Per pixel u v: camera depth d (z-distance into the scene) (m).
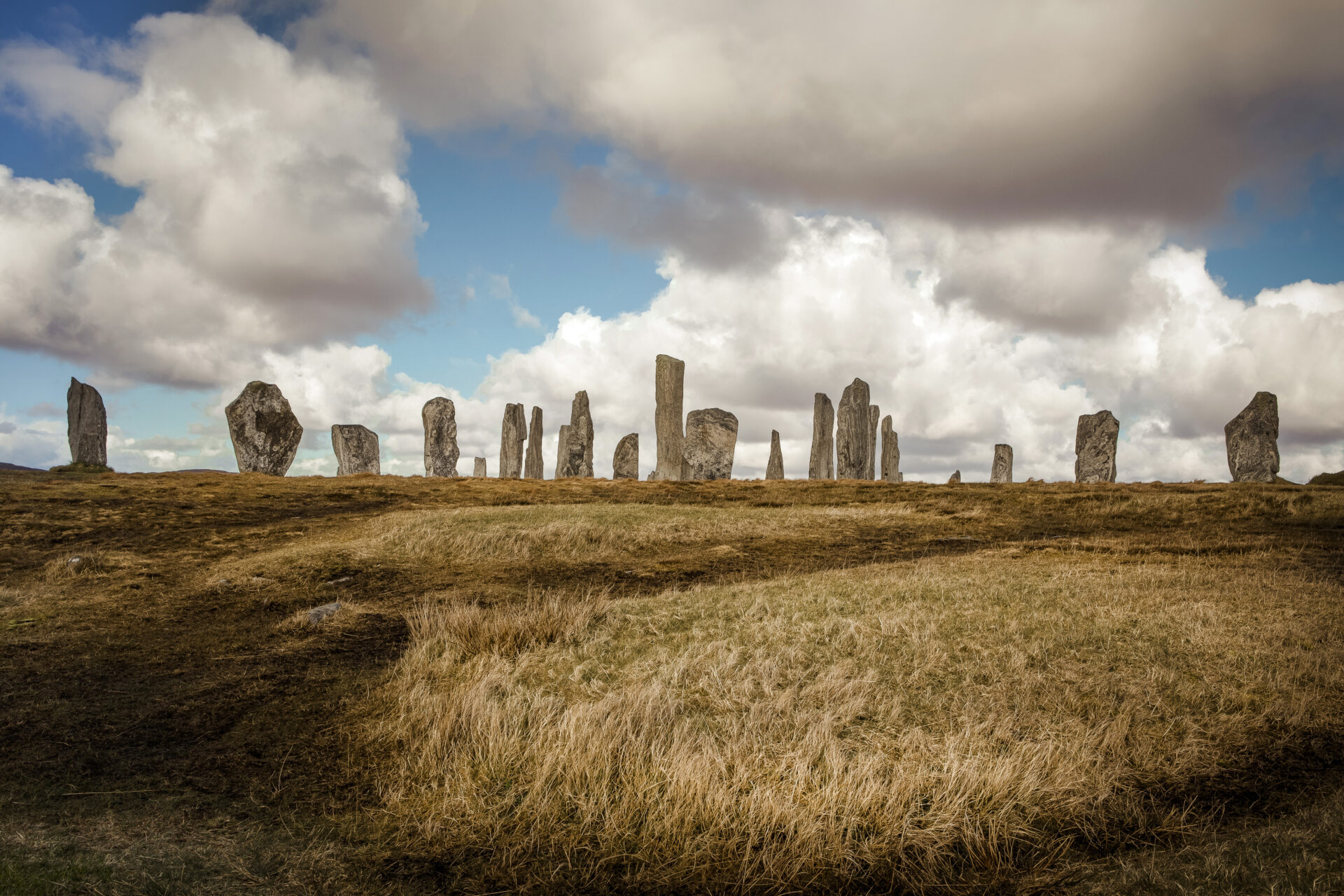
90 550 18.50
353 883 5.34
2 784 6.69
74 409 36.22
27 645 11.15
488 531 19.88
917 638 9.70
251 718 8.59
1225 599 11.12
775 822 5.91
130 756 7.49
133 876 4.89
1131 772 6.48
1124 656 8.91
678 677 8.86
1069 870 5.34
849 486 33.81
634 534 20.73
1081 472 38.38
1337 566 14.69
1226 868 4.69
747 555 19.38
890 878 5.46
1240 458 36.56
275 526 22.50
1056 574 13.64
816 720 7.50
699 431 40.22
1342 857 4.50
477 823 6.18
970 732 7.16
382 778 7.07
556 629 11.02
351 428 41.97
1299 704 7.46
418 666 9.94
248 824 6.16
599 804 6.30
